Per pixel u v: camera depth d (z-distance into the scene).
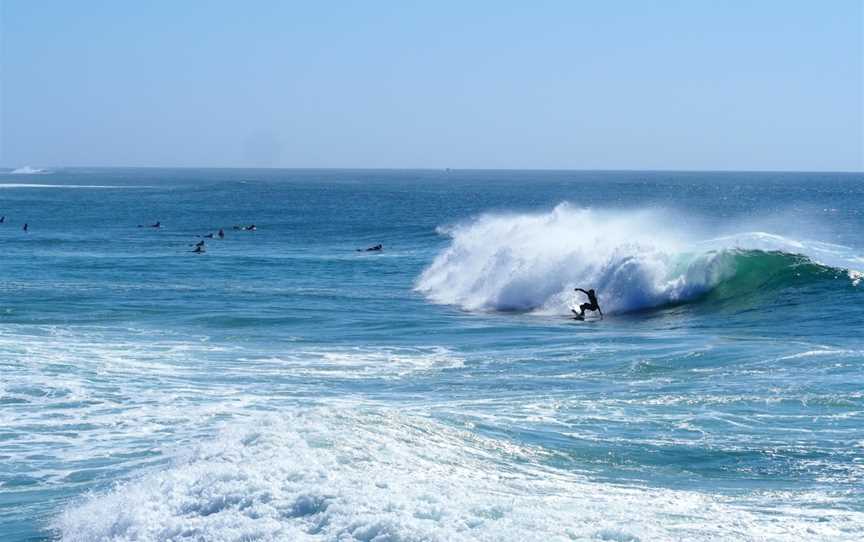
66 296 50.06
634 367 30.69
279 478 17.11
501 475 18.91
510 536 14.42
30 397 27.02
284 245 93.19
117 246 89.62
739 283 46.25
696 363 30.69
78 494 18.73
